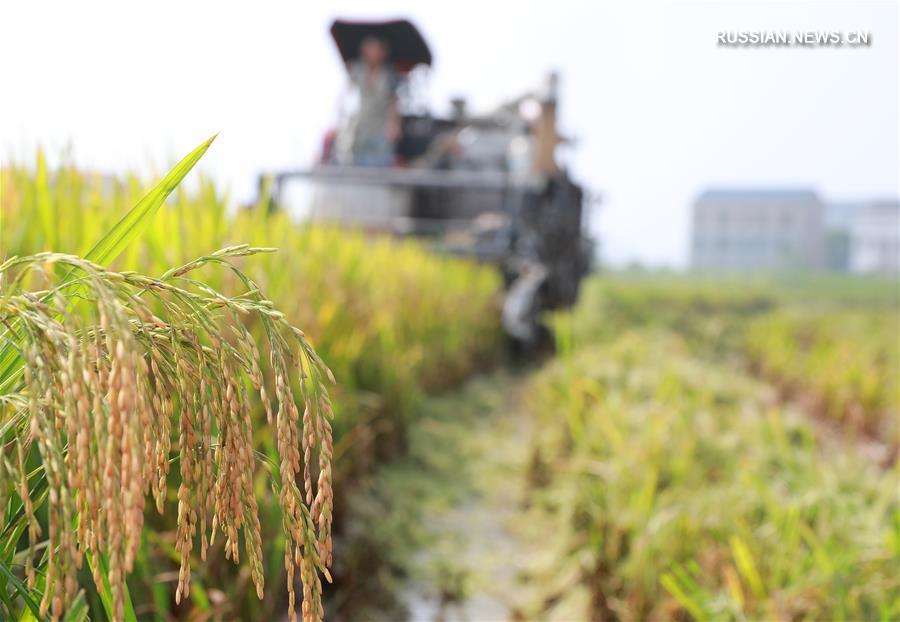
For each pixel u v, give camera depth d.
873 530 2.26
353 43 9.56
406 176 7.29
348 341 3.13
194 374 0.56
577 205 10.48
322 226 4.15
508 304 6.80
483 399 5.52
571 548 2.75
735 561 2.06
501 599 2.53
